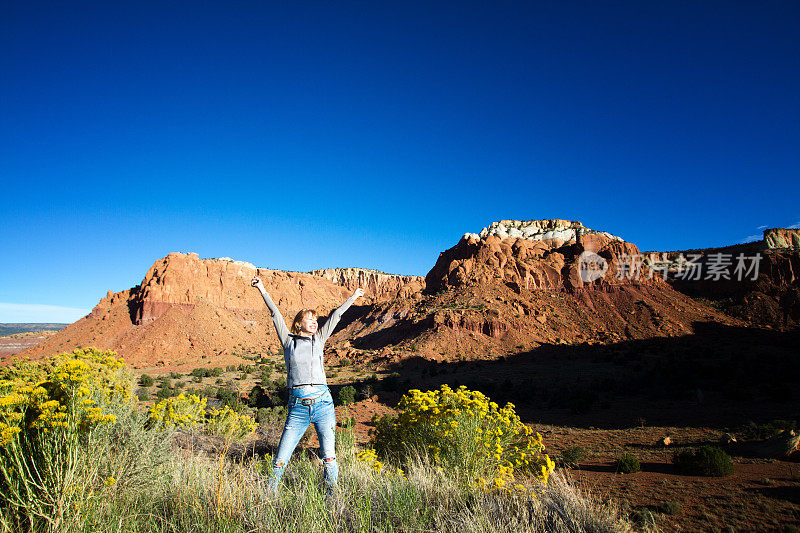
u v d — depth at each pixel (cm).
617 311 10538
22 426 303
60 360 462
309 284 19200
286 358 419
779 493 1073
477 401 625
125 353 10344
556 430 2838
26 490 277
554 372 6325
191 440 709
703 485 1219
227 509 306
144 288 12588
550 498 396
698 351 7681
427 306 10894
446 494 404
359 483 416
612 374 5928
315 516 307
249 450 790
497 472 525
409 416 688
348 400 4178
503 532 323
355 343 10844
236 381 6944
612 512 388
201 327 11956
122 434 382
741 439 2100
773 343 8344
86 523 272
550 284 11706
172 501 332
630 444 2228
